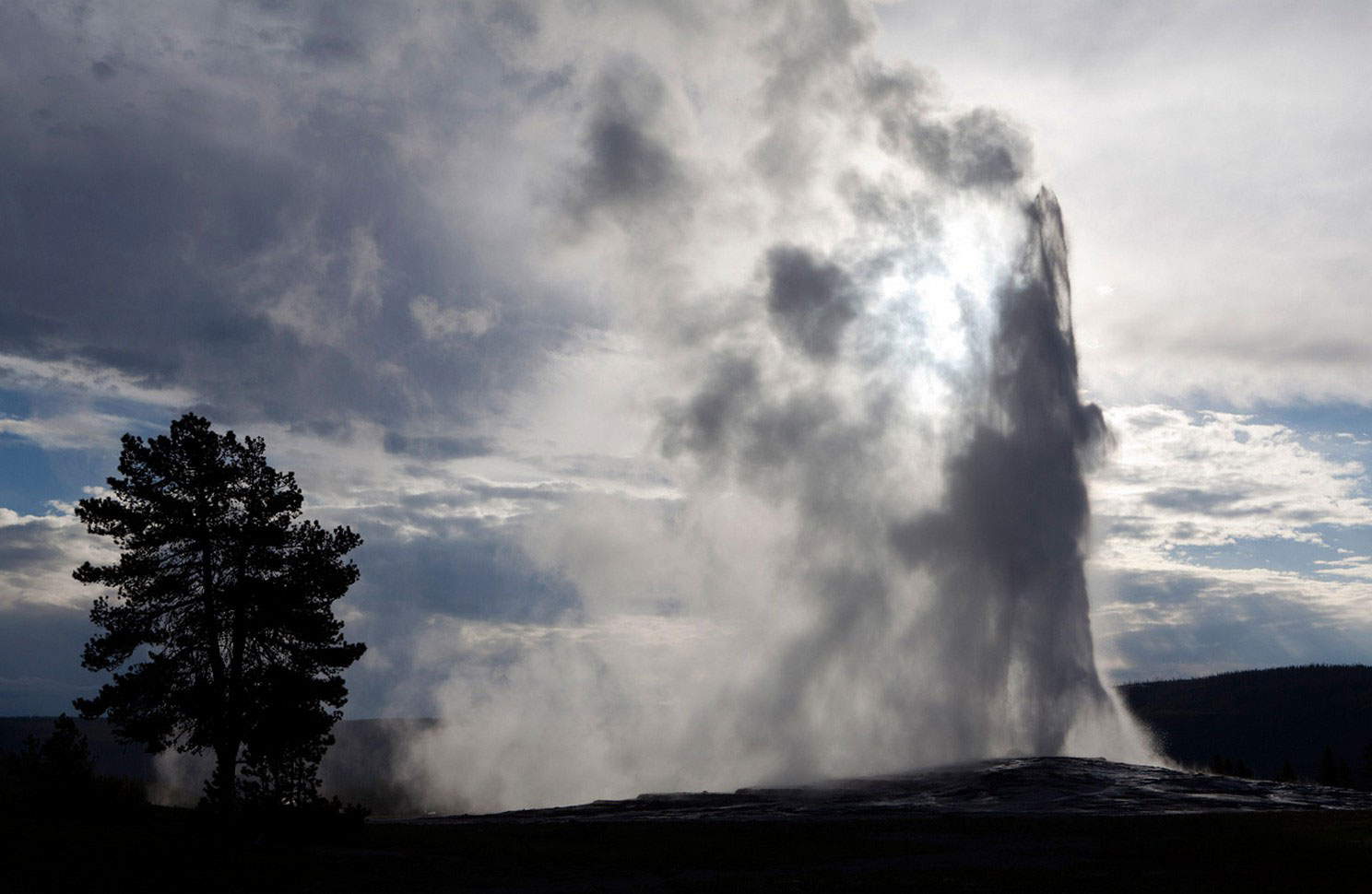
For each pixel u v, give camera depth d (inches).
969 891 1393.9
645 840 2030.0
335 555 1900.8
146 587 1787.6
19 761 2006.6
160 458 1813.5
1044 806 2559.1
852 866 1676.9
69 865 1473.9
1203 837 1884.8
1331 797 2657.5
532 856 1781.5
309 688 1800.0
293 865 1588.3
